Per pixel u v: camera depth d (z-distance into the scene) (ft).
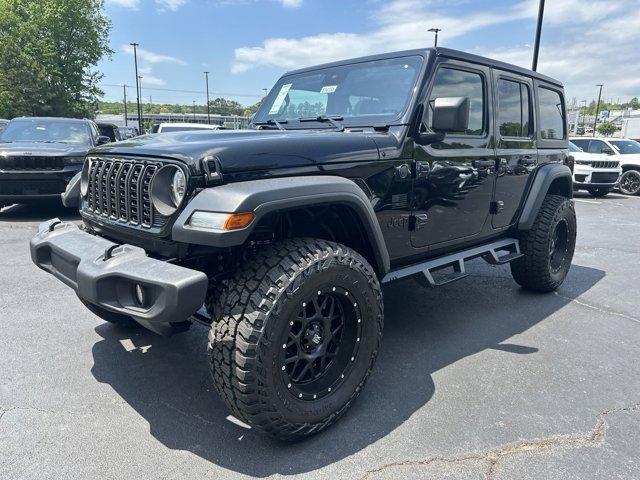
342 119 10.64
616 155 48.75
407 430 8.07
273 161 7.64
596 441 7.80
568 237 15.64
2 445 7.54
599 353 11.17
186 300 6.39
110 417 8.36
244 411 7.06
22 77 101.04
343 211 8.47
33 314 12.88
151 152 7.75
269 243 8.06
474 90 11.69
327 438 7.86
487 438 7.86
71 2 115.44
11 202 25.21
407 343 11.60
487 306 14.32
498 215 12.93
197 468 7.11
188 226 6.84
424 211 10.44
